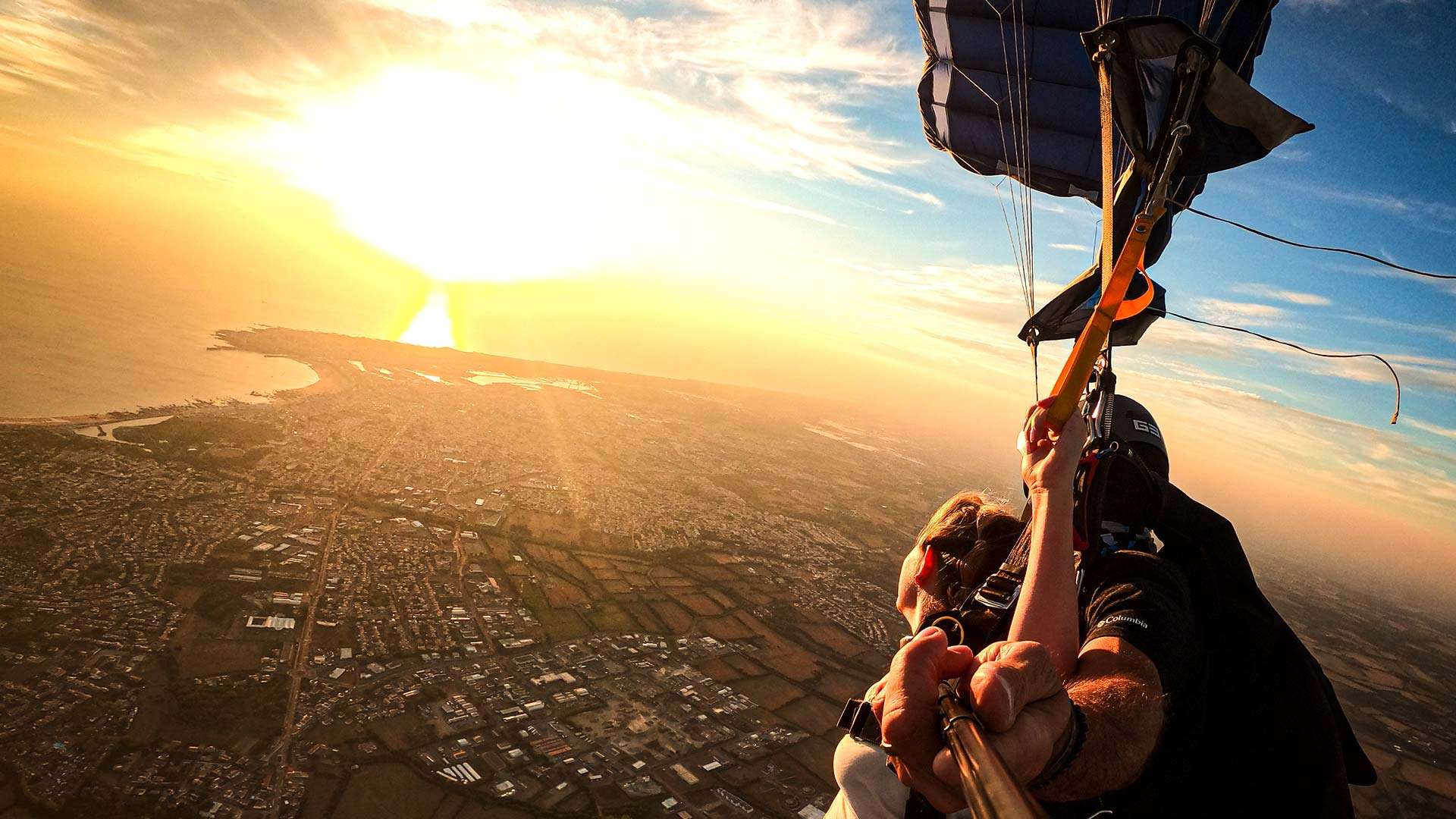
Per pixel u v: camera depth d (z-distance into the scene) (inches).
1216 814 55.9
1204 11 86.0
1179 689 54.7
